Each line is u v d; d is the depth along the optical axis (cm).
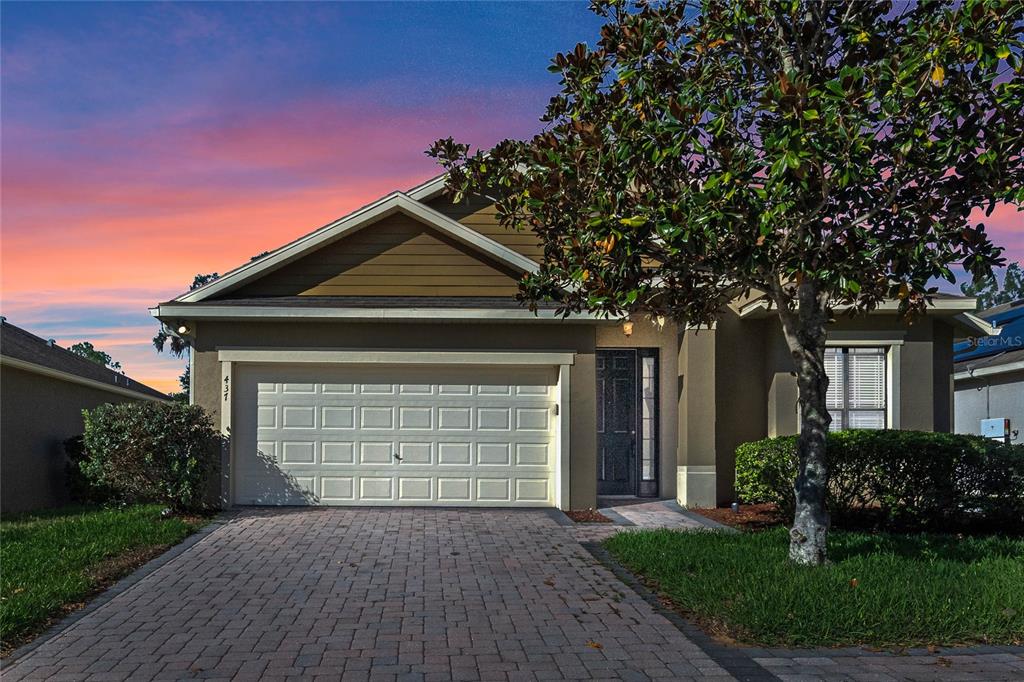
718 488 1430
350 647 645
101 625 702
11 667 600
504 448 1353
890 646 659
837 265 790
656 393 1508
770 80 905
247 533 1105
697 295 978
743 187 768
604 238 809
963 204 847
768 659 624
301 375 1339
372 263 1402
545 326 1343
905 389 1404
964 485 1156
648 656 628
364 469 1338
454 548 1023
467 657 623
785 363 1412
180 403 1291
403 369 1348
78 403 2038
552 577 879
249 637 669
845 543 1001
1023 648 657
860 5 908
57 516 1475
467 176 1016
